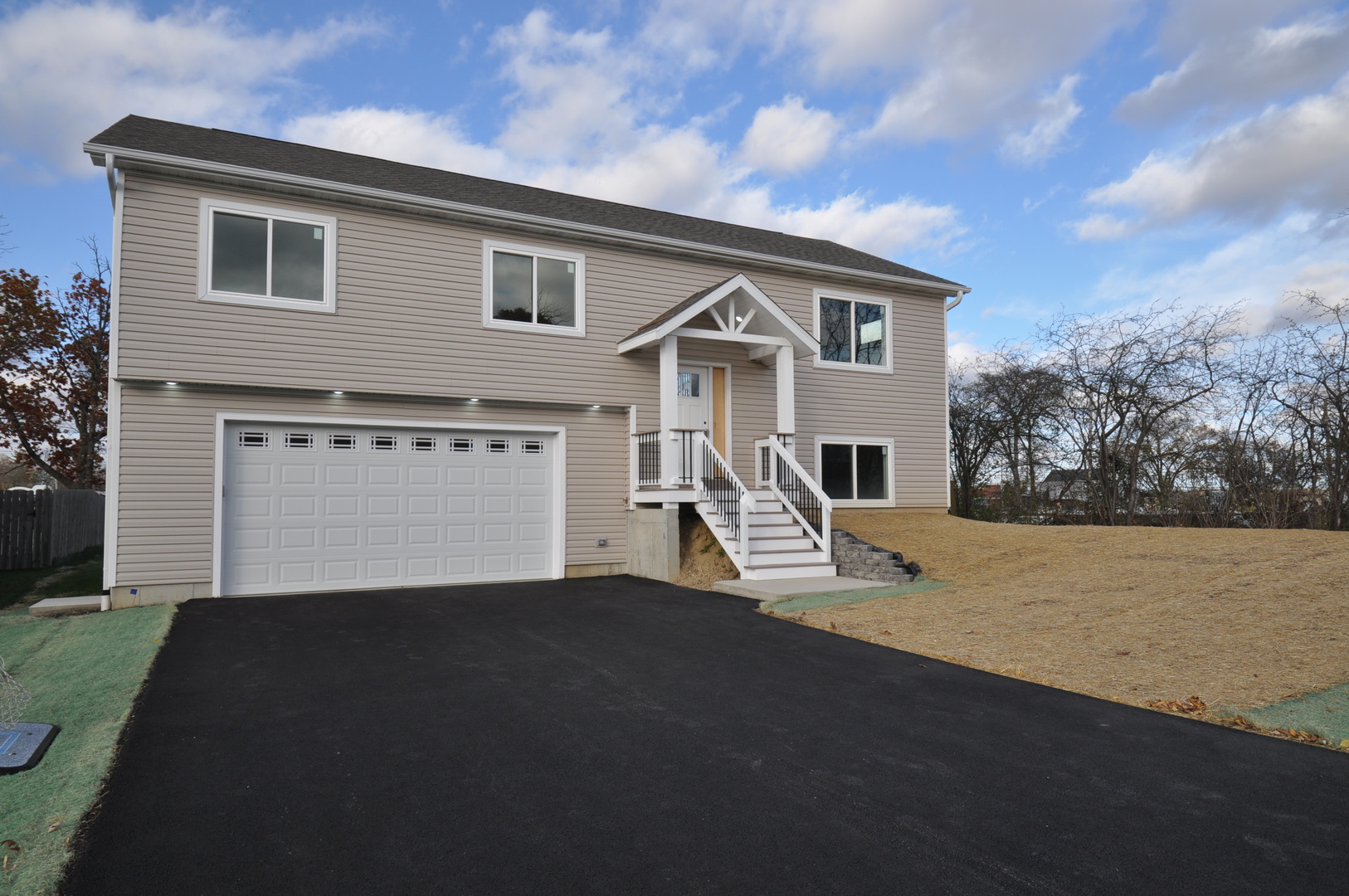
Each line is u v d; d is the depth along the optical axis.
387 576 11.87
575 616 9.34
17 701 5.55
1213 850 3.31
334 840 3.39
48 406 21.83
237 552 10.86
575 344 13.55
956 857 3.24
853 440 16.50
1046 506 21.94
